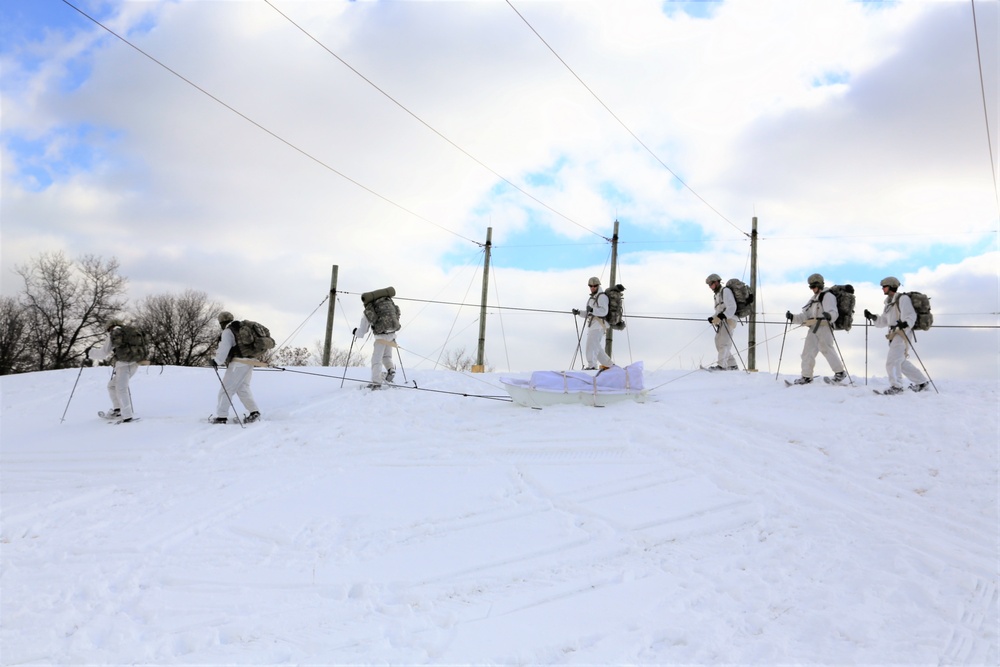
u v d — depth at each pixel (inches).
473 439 366.3
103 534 257.6
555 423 379.9
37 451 389.7
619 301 493.4
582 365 492.1
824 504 247.3
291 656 163.8
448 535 238.8
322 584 204.7
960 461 272.2
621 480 285.3
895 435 309.1
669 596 186.1
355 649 165.5
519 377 550.6
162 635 177.3
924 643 157.5
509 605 185.2
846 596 181.6
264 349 436.5
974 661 149.6
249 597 198.2
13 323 1644.9
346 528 251.4
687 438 335.3
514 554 219.3
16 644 175.9
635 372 433.1
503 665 156.1
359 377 556.4
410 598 193.3
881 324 394.3
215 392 527.8
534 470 305.0
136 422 438.3
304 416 438.9
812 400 391.5
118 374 440.1
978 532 217.3
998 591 179.8
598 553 217.0
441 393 483.2
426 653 162.2
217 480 322.3
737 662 153.3
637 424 362.3
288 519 263.6
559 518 248.4
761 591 186.5
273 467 339.3
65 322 1696.6
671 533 229.5
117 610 194.5
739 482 273.0
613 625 171.3
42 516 282.8
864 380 442.6
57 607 197.9
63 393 534.0
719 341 524.1
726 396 423.5
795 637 163.0
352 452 358.6
